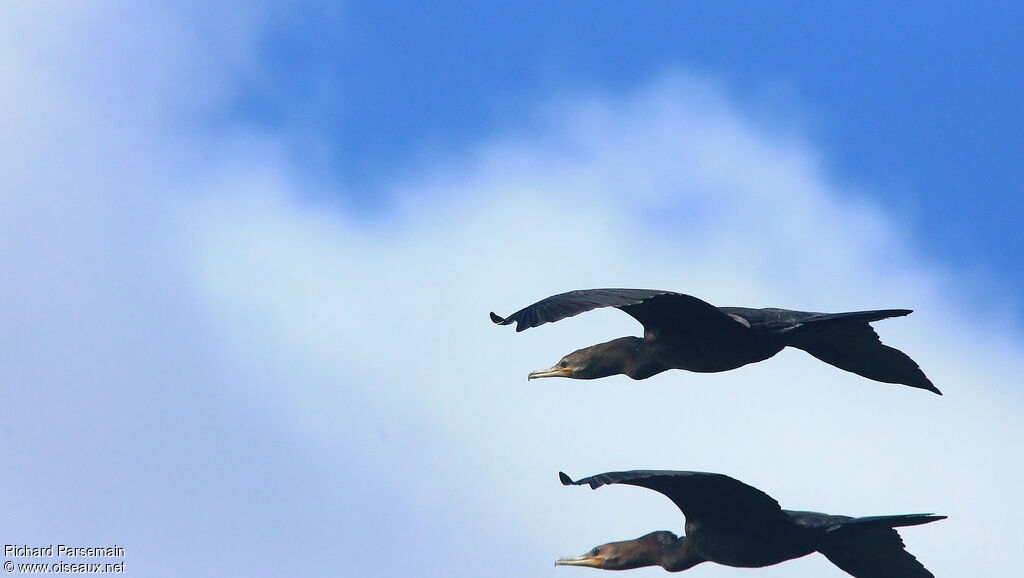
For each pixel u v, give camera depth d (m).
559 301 17.36
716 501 20.00
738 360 20.95
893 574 20.45
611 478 18.52
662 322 21.27
